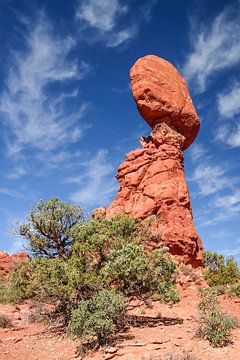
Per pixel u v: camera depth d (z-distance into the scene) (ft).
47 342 44.73
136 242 66.23
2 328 52.34
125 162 127.34
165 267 53.06
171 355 32.55
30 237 71.10
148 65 133.59
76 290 50.88
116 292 49.60
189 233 109.50
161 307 60.44
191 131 134.82
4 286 73.46
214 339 38.14
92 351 38.70
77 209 72.43
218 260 92.38
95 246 54.03
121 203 118.93
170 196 112.78
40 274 49.37
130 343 38.99
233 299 65.05
